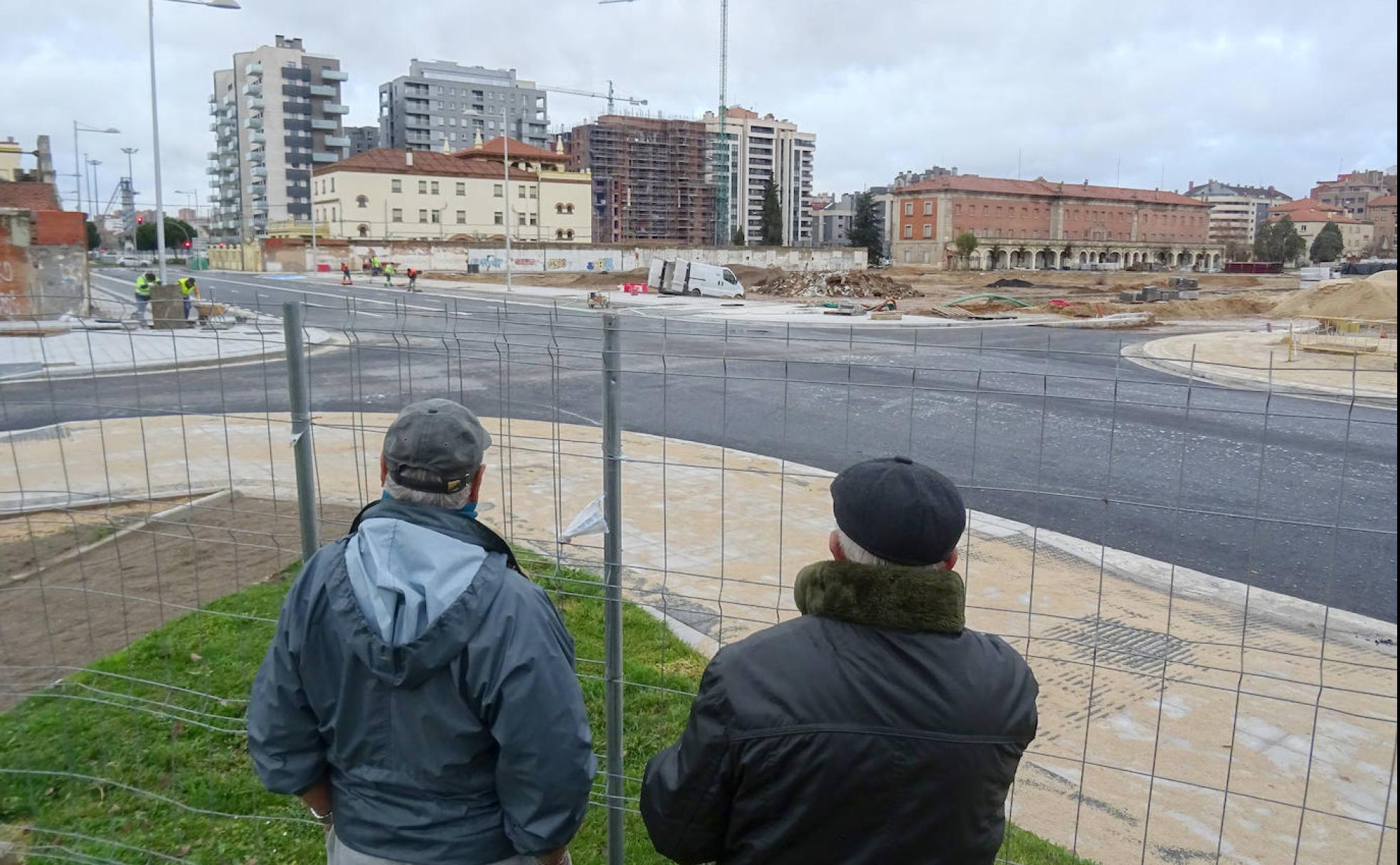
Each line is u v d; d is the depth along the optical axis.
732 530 7.39
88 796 3.63
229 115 133.88
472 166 92.62
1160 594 6.18
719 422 12.27
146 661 4.75
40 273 23.84
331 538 6.93
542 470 9.23
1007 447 11.06
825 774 1.71
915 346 3.01
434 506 2.09
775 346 19.20
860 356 18.50
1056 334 26.44
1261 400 14.00
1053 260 120.06
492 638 1.97
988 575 6.47
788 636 1.83
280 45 129.12
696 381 15.05
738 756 1.76
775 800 1.75
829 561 1.87
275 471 9.23
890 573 1.79
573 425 11.75
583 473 9.14
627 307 36.59
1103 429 12.09
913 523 1.78
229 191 138.75
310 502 3.21
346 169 85.94
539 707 1.98
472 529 2.09
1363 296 30.28
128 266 87.81
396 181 88.31
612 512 2.73
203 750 3.94
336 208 87.69
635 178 158.62
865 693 1.73
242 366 15.85
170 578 6.10
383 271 59.25
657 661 4.89
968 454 10.70
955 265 106.56
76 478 8.87
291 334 3.11
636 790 3.66
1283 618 5.79
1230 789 3.89
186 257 96.75
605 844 3.41
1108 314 34.59
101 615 5.46
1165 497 8.92
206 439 10.73
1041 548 7.09
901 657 1.76
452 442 2.06
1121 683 4.86
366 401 13.20
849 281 46.28
